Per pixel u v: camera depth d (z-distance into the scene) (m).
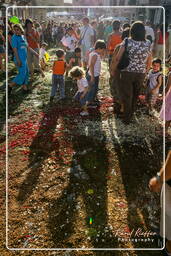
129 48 4.36
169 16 20.80
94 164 3.73
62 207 2.99
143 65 4.50
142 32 4.36
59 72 5.73
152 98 5.41
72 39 8.08
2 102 5.75
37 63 7.70
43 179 3.42
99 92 6.59
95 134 4.54
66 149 4.09
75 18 24.39
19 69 6.10
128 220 2.84
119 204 3.04
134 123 4.97
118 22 6.40
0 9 17.16
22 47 5.97
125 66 4.47
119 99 5.39
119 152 4.02
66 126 4.81
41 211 2.93
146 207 3.01
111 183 3.37
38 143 4.23
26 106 5.64
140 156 3.94
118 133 4.59
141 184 3.36
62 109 5.56
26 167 3.65
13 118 5.08
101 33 12.04
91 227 2.74
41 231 2.70
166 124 4.45
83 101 5.12
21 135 4.46
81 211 2.94
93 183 3.36
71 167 3.66
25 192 3.20
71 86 7.12
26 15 19.66
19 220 2.81
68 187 3.29
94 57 5.03
